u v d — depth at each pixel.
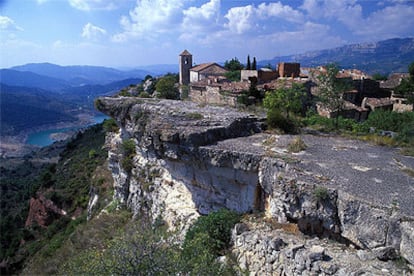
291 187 13.58
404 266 10.29
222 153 17.50
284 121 23.38
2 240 55.22
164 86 64.75
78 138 93.44
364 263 10.87
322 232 13.39
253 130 22.78
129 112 28.61
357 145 19.88
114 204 32.53
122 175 31.12
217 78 64.81
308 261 11.37
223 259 14.78
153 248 13.36
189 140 18.75
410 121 31.25
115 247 13.55
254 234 14.25
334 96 34.16
